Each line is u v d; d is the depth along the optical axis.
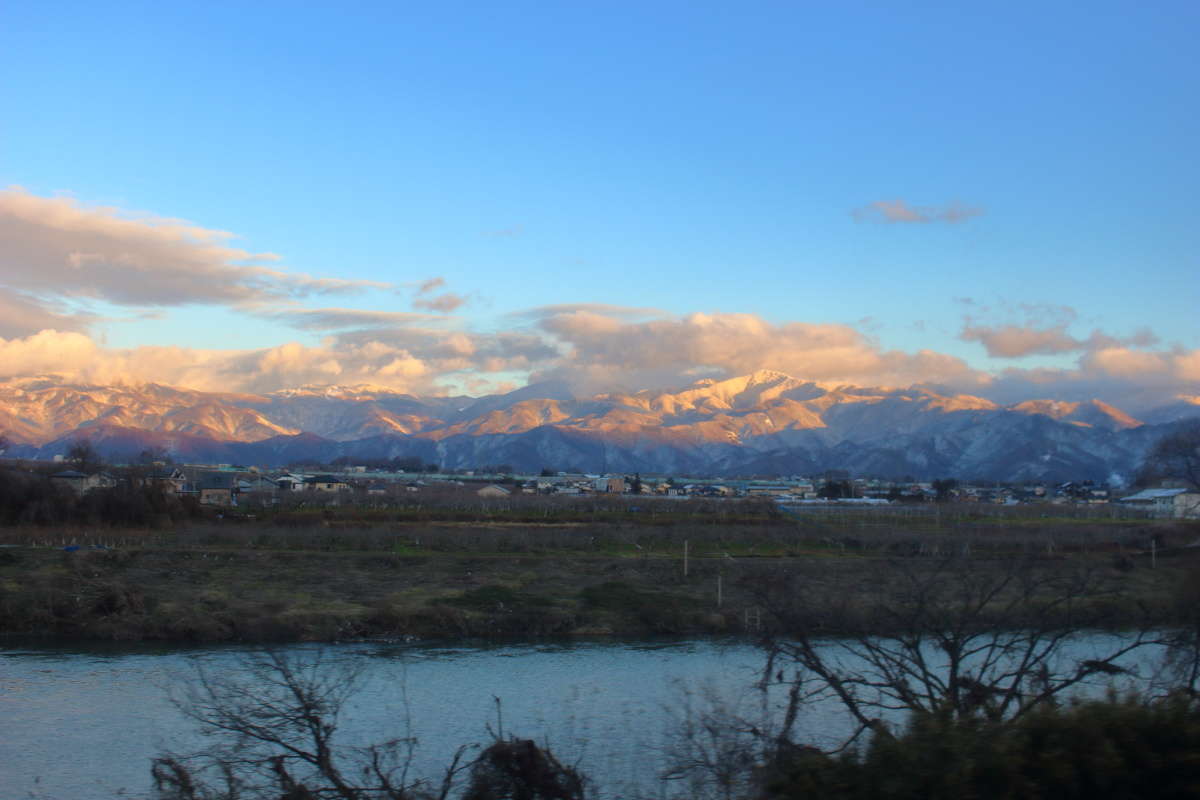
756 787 15.64
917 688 23.88
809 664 18.08
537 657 48.41
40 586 60.62
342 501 119.69
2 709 36.22
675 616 59.16
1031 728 13.32
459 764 25.36
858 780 13.13
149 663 45.78
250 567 70.75
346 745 26.98
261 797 18.55
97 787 26.97
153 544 78.38
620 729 27.89
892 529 95.75
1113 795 12.63
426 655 49.22
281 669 20.02
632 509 116.56
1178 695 14.28
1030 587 20.05
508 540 83.69
